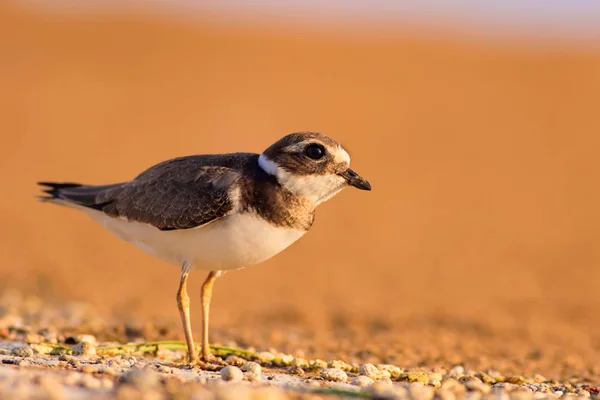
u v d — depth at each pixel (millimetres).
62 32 44688
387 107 37406
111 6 51906
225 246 7320
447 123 35656
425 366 8734
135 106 33281
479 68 47625
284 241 7379
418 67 46750
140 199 7711
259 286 16000
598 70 48406
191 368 7176
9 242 18391
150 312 13109
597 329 13523
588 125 37188
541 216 24516
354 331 11688
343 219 23031
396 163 29344
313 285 16328
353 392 5859
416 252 20109
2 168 24516
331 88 39844
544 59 50812
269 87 38625
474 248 20797
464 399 5973
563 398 6270
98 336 9039
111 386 5586
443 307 14641
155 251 7836
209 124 31344
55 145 27297
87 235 20016
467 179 28172
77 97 33781
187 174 7547
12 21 44656
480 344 10969
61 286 14898
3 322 9328
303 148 7316
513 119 37250
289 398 5516
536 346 11234
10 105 31391
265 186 7258
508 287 17031
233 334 10305
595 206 25969
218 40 48469
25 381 5434
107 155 26562
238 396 5102
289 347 9523
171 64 41562
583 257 20344
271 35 51906
